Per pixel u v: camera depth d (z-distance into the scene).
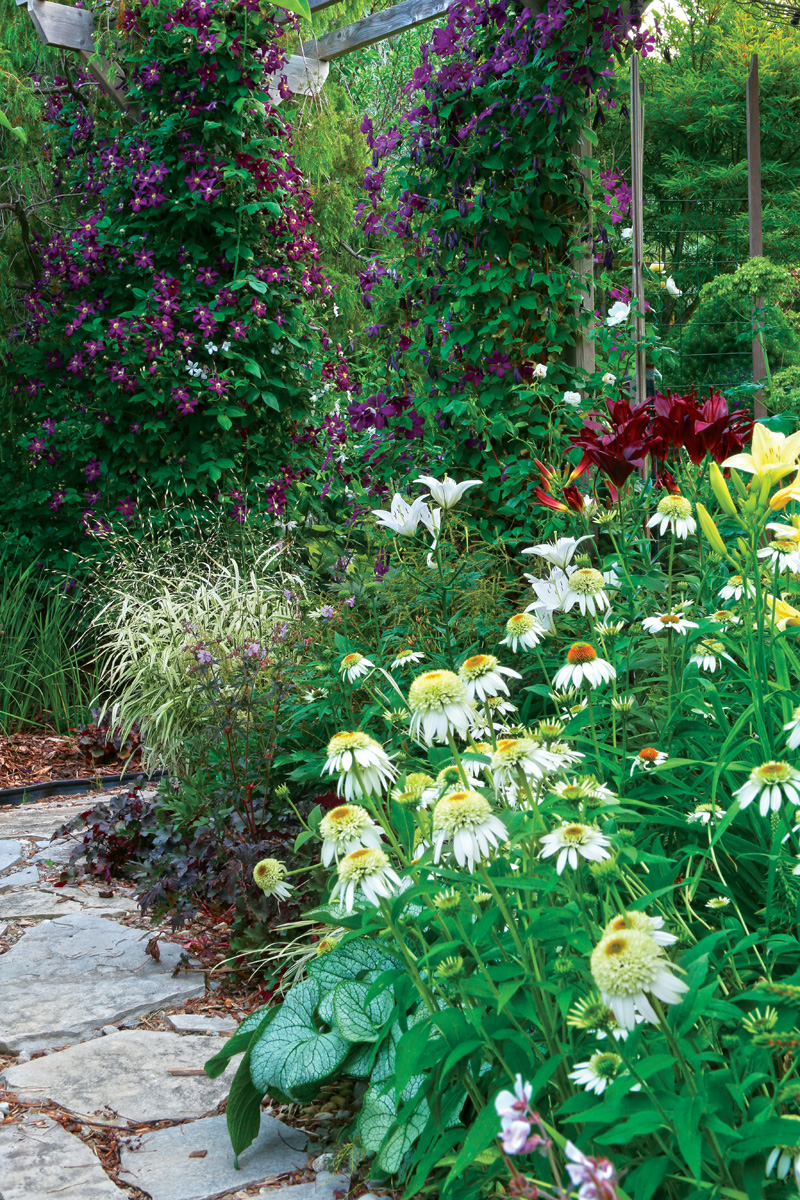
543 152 4.29
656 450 2.45
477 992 1.42
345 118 10.52
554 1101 1.49
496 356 4.39
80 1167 1.90
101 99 7.29
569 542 2.36
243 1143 1.94
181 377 6.45
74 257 6.78
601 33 4.06
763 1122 1.14
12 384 7.16
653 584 2.42
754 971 1.63
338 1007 1.91
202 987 2.71
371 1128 1.77
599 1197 0.96
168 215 6.54
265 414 6.67
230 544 6.16
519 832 1.52
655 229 13.69
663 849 1.99
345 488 6.60
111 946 2.97
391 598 3.43
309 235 7.10
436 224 4.59
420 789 1.74
